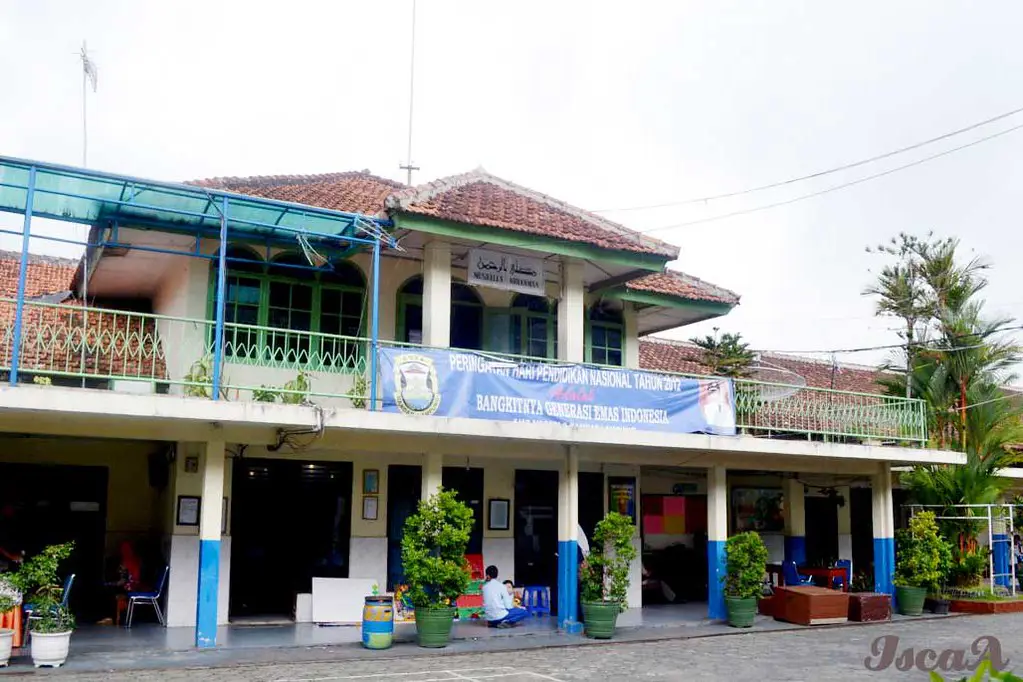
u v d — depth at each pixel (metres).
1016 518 22.91
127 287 17.53
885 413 19.27
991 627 17.31
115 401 11.64
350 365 15.79
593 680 11.36
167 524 15.98
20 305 11.34
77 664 11.54
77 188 12.31
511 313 17.66
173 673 11.17
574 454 15.92
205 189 12.43
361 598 15.81
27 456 16.95
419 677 11.34
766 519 23.36
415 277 16.72
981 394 21.56
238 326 12.69
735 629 16.45
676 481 22.31
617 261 16.34
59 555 11.96
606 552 17.08
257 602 16.22
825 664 12.90
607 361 18.94
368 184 18.44
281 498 16.45
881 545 19.78
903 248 27.00
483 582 17.44
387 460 17.09
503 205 16.23
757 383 17.56
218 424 13.15
